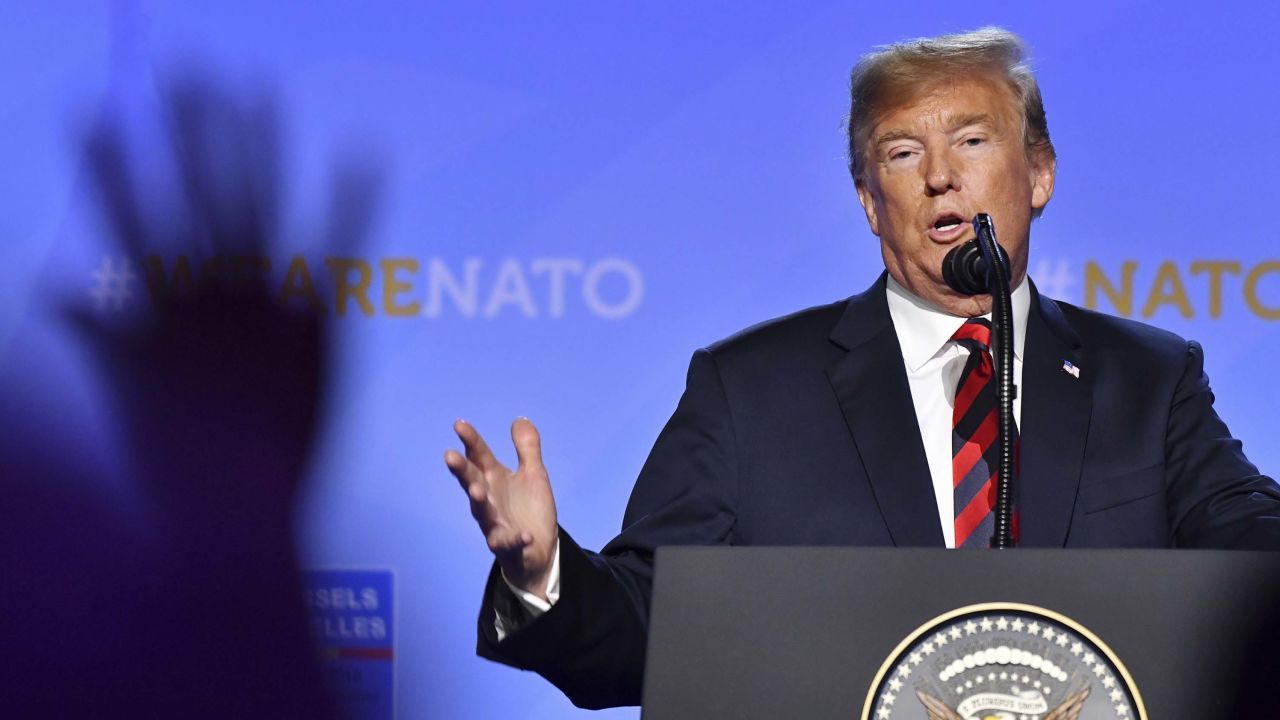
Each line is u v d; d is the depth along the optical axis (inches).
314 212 445.4
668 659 177.9
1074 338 292.7
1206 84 444.5
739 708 175.2
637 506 292.7
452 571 437.4
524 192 451.2
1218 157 442.9
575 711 432.8
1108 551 174.7
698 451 291.4
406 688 431.5
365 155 449.4
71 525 386.3
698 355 308.8
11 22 448.5
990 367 282.5
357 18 453.4
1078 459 274.2
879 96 291.9
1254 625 170.4
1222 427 289.1
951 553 177.3
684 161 451.5
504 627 216.1
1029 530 268.5
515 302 447.8
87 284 434.9
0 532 384.5
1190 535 269.0
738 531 284.4
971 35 298.8
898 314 299.1
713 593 179.9
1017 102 292.4
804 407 290.7
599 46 454.6
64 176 440.5
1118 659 169.5
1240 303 439.8
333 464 437.1
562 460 444.8
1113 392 285.7
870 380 289.9
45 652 393.1
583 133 452.1
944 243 286.0
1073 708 168.9
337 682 428.1
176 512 371.9
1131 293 441.7
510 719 432.5
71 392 400.8
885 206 292.4
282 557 216.1
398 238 447.8
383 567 434.6
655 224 450.3
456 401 444.1
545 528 205.8
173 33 450.9
